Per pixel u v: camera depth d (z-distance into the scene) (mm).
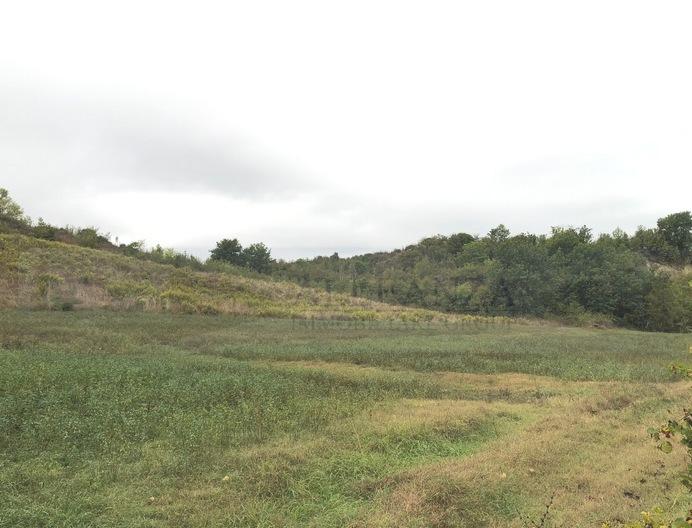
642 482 6520
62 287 31078
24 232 44438
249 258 62125
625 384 13289
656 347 24609
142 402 9609
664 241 84062
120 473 6344
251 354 17969
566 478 6637
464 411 9828
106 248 48906
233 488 6031
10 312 24734
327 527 5211
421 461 7246
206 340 21109
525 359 18703
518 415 10047
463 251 67188
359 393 11742
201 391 10625
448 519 5324
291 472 6508
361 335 25281
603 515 5516
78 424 7840
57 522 5004
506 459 7129
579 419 9508
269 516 5332
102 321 24000
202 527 5121
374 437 8070
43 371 10789
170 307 32219
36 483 5902
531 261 55188
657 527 3250
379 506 5602
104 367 12102
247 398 10562
